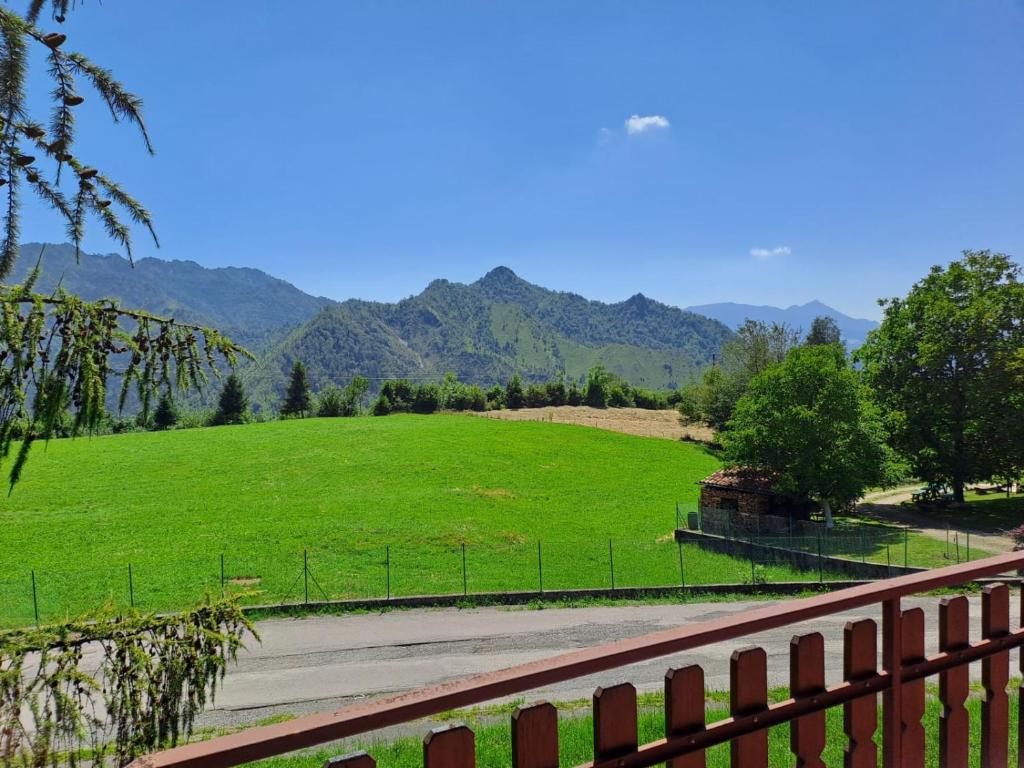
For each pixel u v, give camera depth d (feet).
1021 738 9.53
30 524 125.49
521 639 72.74
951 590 80.12
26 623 77.41
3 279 13.83
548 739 6.00
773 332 244.42
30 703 18.31
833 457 119.03
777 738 26.89
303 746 5.08
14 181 13.14
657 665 59.88
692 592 90.53
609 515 148.46
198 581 94.53
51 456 189.98
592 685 54.65
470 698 5.70
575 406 360.07
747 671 7.08
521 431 257.34
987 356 140.05
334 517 132.77
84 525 125.08
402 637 73.31
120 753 20.39
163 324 16.67
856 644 7.84
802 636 7.48
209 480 167.22
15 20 11.78
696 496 173.17
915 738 8.22
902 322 154.30
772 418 125.39
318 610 82.38
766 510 128.67
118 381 15.79
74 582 93.61
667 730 6.67
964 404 142.20
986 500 155.94
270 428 253.44
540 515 144.66
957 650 8.64
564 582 96.07
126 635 21.16
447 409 344.28
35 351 14.40
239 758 4.87
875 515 141.18
